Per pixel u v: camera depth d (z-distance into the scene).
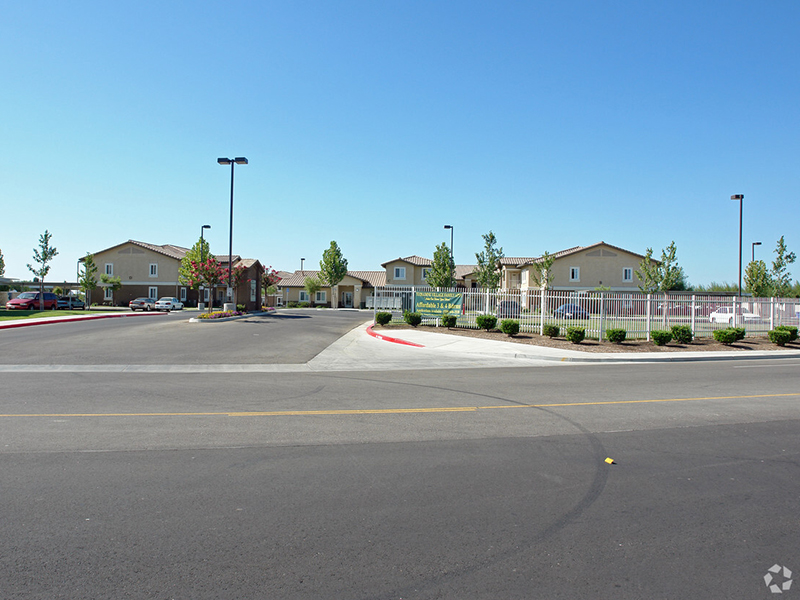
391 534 4.02
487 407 8.70
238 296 46.75
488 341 20.38
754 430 7.52
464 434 6.94
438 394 9.85
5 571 3.40
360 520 4.26
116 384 10.45
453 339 20.62
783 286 38.34
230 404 8.62
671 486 5.18
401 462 5.73
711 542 4.02
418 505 4.58
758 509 4.66
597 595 3.26
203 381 11.01
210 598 3.14
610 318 21.75
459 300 25.34
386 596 3.20
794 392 10.98
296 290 69.19
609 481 5.28
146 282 59.06
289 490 4.87
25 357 14.06
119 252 59.12
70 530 3.98
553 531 4.14
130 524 4.11
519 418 7.93
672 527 4.26
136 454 5.84
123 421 7.32
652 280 39.91
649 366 15.77
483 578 3.43
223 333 21.06
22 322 24.78
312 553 3.71
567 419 7.95
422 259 65.00
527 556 3.73
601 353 18.03
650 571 3.57
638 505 4.69
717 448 6.54
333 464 5.62
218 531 4.02
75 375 11.60
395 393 9.88
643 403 9.40
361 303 63.47
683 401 9.70
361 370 13.23
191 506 4.47
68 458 5.66
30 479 5.02
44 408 8.11
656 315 22.38
